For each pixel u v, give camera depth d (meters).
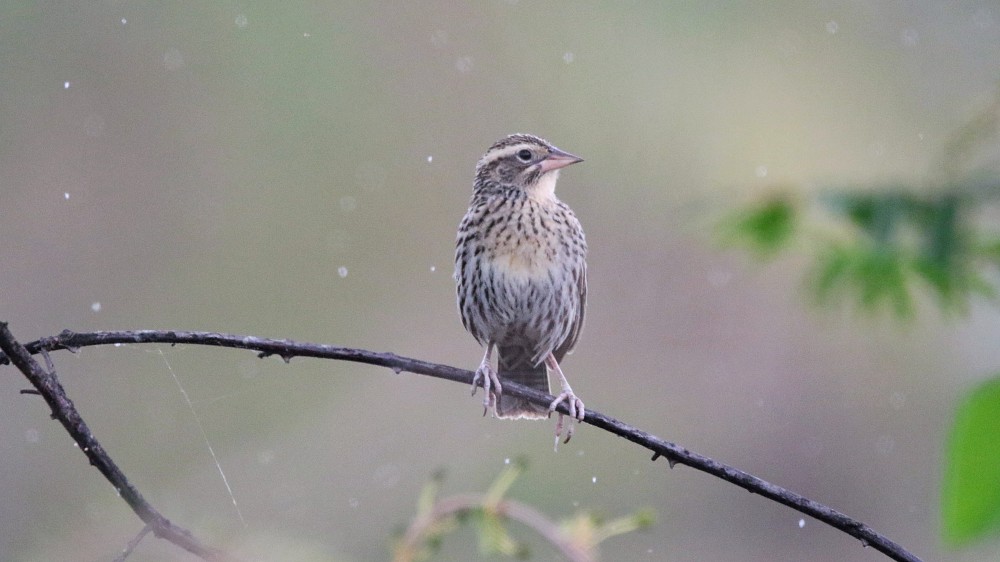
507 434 14.03
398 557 6.23
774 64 15.66
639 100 15.78
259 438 13.47
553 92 15.82
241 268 14.93
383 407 14.04
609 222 15.60
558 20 15.98
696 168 15.64
